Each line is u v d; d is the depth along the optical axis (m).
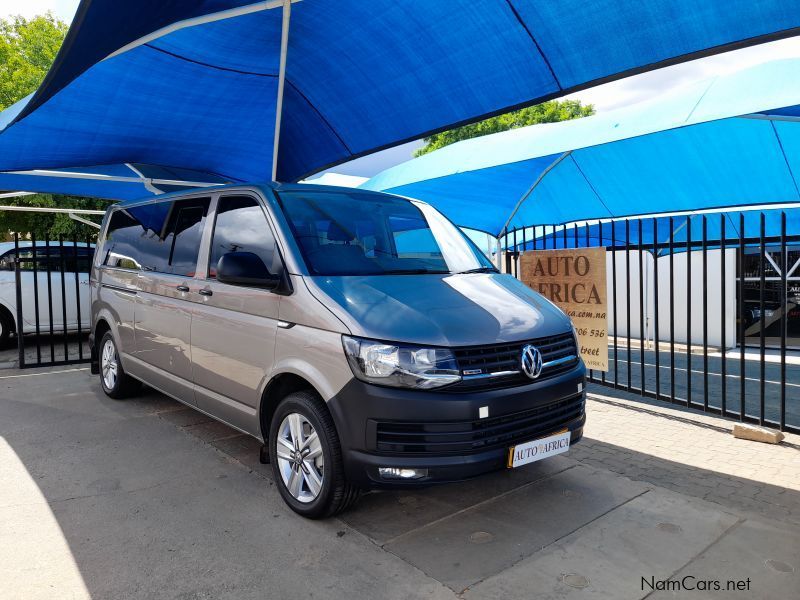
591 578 3.00
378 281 3.76
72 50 3.87
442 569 3.07
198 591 2.87
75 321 10.26
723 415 5.95
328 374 3.33
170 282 4.90
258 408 3.89
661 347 13.11
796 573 3.04
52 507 3.76
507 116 30.12
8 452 4.77
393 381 3.13
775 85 5.86
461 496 3.98
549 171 9.05
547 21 4.57
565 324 3.88
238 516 3.65
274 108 7.36
